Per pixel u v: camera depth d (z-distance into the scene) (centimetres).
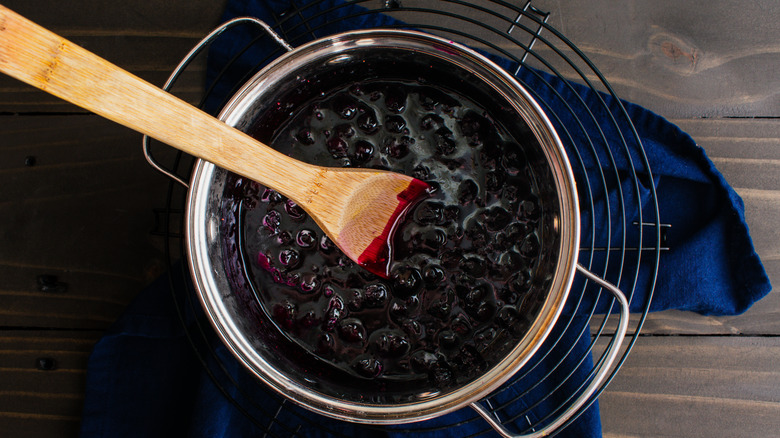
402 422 47
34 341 61
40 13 61
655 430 62
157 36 61
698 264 58
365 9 60
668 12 62
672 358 62
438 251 50
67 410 61
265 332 50
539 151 48
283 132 51
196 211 48
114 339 58
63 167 61
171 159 61
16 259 61
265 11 60
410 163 51
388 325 50
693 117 62
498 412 58
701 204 59
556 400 58
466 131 51
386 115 51
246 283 51
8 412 61
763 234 61
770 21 62
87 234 61
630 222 59
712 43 62
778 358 61
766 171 62
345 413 47
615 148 59
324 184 47
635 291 59
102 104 41
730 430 61
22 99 61
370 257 50
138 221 61
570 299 59
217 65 60
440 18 62
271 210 51
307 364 51
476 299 50
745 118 62
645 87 62
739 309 59
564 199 47
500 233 50
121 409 58
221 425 57
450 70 49
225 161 44
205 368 53
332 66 49
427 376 51
